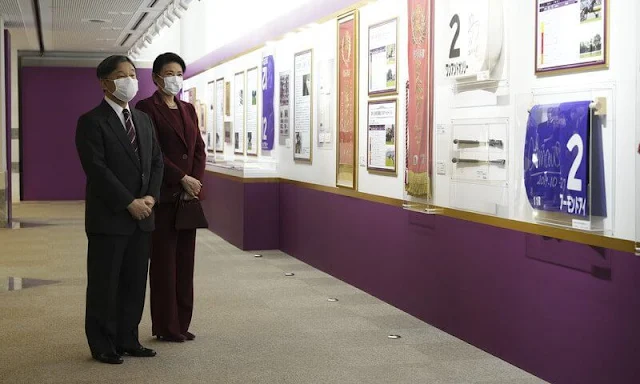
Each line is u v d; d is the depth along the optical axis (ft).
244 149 41.37
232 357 18.11
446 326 20.35
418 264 21.79
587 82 14.84
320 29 29.45
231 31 43.75
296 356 18.21
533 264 16.57
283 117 34.45
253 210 35.24
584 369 15.11
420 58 20.95
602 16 14.35
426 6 20.48
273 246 35.53
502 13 17.20
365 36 25.22
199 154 19.49
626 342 14.02
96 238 17.22
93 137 16.96
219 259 32.86
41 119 64.49
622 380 14.12
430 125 20.63
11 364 17.46
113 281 17.35
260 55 37.78
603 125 14.43
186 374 16.75
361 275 25.86
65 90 64.75
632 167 13.82
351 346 19.10
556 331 15.89
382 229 24.06
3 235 41.88
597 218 14.61
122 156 17.12
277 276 28.81
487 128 17.85
